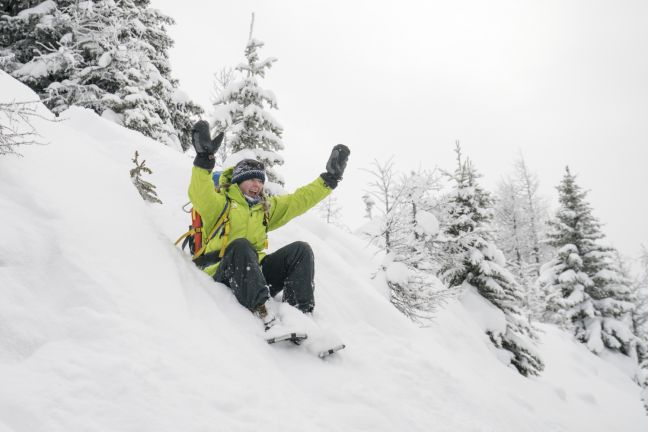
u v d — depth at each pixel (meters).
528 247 27.33
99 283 2.17
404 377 3.10
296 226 5.61
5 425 1.39
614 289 19.94
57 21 11.37
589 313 19.19
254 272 2.88
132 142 5.54
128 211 3.04
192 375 1.95
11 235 2.16
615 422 10.61
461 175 12.38
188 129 14.08
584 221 21.03
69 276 2.14
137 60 11.69
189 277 2.88
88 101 11.16
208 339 2.34
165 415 1.67
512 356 10.50
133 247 2.67
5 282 1.95
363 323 3.80
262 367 2.39
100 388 1.66
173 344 2.10
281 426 1.91
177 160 5.69
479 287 11.54
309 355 2.85
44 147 3.12
